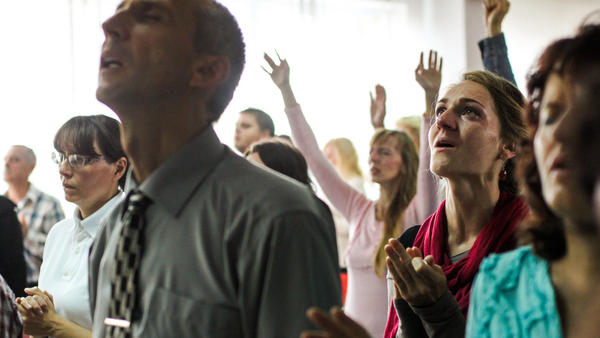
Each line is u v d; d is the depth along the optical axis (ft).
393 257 3.18
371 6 17.74
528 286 2.13
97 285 3.43
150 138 2.98
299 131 7.23
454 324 3.18
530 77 2.15
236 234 2.67
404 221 6.60
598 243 1.90
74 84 14.93
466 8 17.30
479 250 3.62
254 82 15.92
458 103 3.75
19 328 4.41
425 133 6.08
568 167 1.81
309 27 16.70
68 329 4.70
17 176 12.45
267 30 16.42
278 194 2.71
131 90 2.83
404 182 6.80
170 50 2.84
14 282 7.40
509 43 18.51
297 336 2.51
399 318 3.58
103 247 3.42
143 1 2.87
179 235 2.78
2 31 14.61
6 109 14.47
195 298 2.65
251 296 2.61
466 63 17.20
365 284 6.59
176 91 2.89
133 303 2.78
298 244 2.60
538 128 2.03
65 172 5.27
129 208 2.98
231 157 3.01
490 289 2.25
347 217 7.30
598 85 1.77
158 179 2.90
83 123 5.32
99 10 15.25
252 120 10.39
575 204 1.81
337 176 7.34
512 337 2.09
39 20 14.85
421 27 18.10
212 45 2.95
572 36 1.97
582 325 1.94
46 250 5.56
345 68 17.25
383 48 17.74
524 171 2.22
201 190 2.85
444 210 4.08
